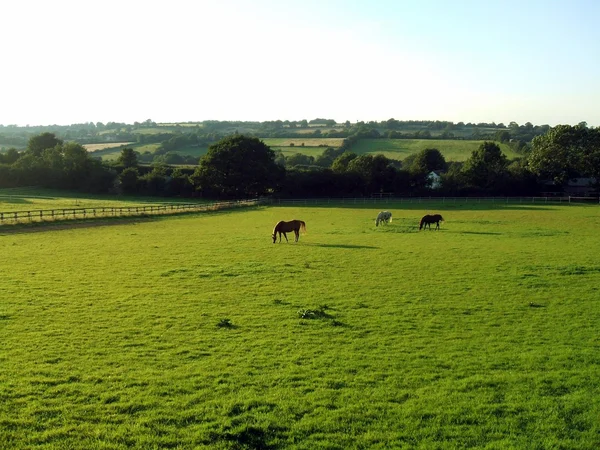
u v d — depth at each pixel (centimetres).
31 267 2559
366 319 1692
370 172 9869
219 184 9050
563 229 4528
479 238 3875
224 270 2538
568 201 8450
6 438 920
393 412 1035
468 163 9731
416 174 9956
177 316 1714
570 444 913
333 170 10281
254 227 4744
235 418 998
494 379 1193
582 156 8806
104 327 1589
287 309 1816
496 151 9738
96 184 9781
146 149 18038
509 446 906
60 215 4916
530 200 8788
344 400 1086
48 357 1322
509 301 1941
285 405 1057
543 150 9106
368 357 1344
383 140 17538
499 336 1523
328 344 1444
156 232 4256
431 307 1850
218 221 5369
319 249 3281
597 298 1983
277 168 9550
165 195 9575
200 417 1008
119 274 2420
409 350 1399
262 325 1619
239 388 1143
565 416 1019
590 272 2500
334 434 947
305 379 1198
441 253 3106
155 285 2192
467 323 1656
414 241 3700
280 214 6331
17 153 12056
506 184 9600
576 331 1571
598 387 1151
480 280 2317
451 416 1016
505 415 1025
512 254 3062
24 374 1209
